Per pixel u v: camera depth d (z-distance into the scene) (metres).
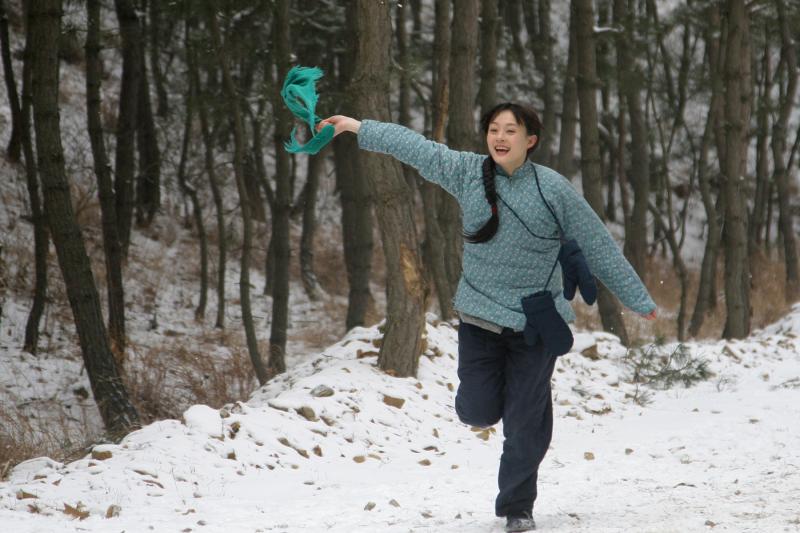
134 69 40.53
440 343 22.72
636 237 45.53
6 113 45.72
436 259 26.67
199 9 27.58
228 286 43.69
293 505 11.30
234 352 28.19
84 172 44.56
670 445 15.74
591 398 21.52
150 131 45.41
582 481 12.64
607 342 26.22
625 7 43.06
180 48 42.59
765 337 31.84
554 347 9.01
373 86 20.08
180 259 44.56
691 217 67.75
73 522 10.23
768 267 52.84
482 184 9.11
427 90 50.34
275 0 30.06
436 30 36.31
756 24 47.25
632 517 9.87
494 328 9.27
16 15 51.62
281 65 30.20
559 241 9.14
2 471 13.41
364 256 33.66
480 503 11.13
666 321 41.44
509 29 58.50
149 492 11.91
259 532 9.77
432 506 11.04
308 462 14.66
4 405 24.97
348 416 16.83
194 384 24.94
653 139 56.25
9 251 35.88
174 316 38.03
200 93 34.47
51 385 27.67
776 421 17.47
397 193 20.25
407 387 19.64
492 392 9.55
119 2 39.12
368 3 19.88
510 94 46.81
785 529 8.84
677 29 63.22
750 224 57.03
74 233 20.08
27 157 29.88
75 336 32.25
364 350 21.94
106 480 12.14
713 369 24.58
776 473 12.60
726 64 33.66
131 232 45.19
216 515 10.70
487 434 17.66
